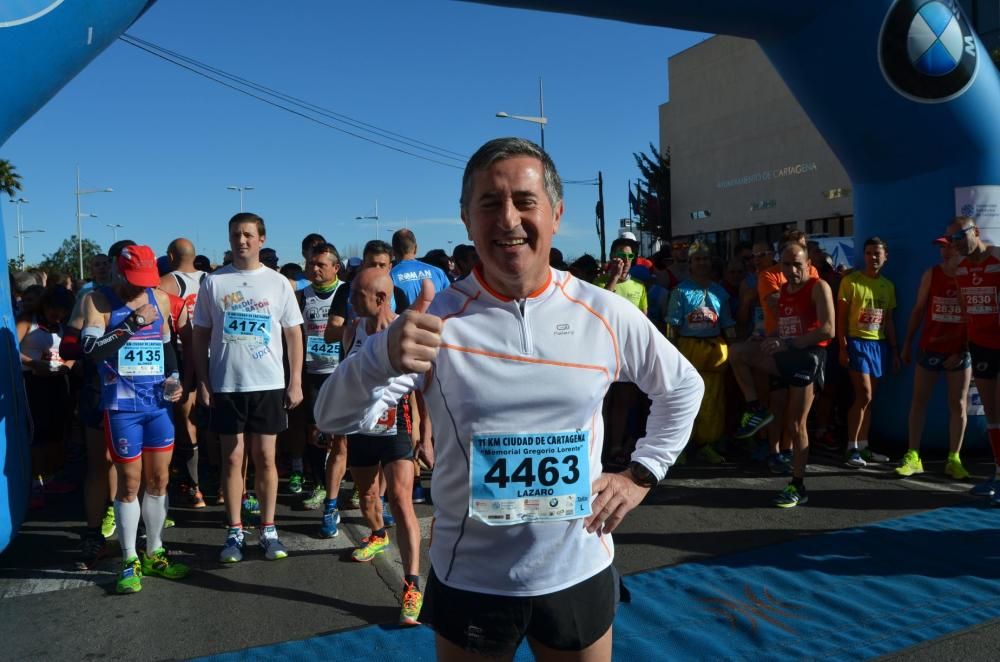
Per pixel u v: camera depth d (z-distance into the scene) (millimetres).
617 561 4102
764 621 3312
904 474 5652
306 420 5652
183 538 4707
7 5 3711
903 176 6148
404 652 3148
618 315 1729
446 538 1700
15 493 4008
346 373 1583
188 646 3236
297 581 3963
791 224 22797
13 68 3822
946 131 5809
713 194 26203
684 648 3094
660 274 7273
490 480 1614
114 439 3781
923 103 5738
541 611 1662
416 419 4086
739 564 3990
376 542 4312
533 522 1629
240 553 4277
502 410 1618
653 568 3980
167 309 4008
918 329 6117
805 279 5090
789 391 5070
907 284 6141
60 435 5648
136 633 3369
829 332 4934
